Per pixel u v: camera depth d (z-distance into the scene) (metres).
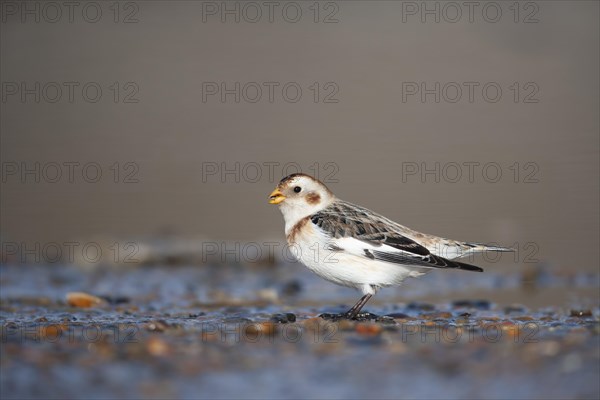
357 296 12.41
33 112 22.56
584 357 7.71
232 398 6.77
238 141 20.42
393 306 11.18
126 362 7.68
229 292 12.76
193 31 28.05
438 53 25.52
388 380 7.20
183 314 10.55
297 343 8.42
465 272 13.70
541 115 21.42
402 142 19.92
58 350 8.09
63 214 17.03
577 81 23.23
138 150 20.23
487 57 25.02
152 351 8.06
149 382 7.13
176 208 17.27
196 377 7.29
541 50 25.22
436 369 7.45
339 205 10.83
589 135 20.02
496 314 10.34
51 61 25.45
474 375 7.29
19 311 11.02
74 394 6.81
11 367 7.48
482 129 20.61
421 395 6.82
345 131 20.78
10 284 13.46
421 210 16.19
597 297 11.74
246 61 25.22
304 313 10.62
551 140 19.81
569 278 12.98
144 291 12.90
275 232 16.12
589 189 17.09
